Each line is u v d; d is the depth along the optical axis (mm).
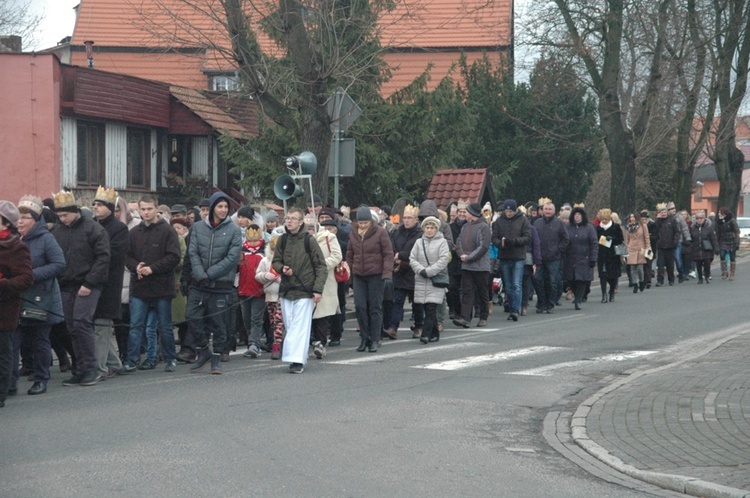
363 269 15125
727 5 42500
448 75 33094
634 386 11461
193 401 10758
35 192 30797
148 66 45219
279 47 25438
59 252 11430
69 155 32188
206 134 36625
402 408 10477
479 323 18625
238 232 13125
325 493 7156
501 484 7602
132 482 7344
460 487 7461
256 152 31531
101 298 12227
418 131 31609
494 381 12242
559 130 40750
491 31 38312
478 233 18406
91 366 12016
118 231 12375
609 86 35844
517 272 19562
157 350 14312
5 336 10469
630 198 36531
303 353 12828
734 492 7145
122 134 34562
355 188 31938
